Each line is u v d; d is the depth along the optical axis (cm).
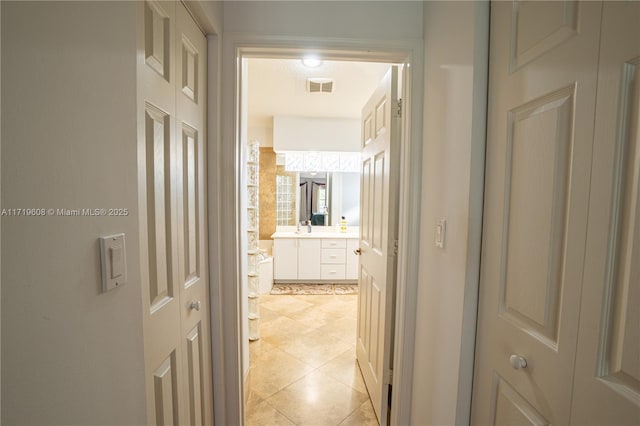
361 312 203
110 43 55
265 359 218
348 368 207
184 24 95
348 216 439
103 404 53
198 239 109
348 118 362
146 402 67
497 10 82
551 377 62
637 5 46
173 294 88
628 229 48
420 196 127
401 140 135
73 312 46
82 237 48
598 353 52
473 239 88
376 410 160
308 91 262
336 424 155
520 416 70
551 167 62
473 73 86
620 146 49
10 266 37
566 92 59
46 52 41
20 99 37
